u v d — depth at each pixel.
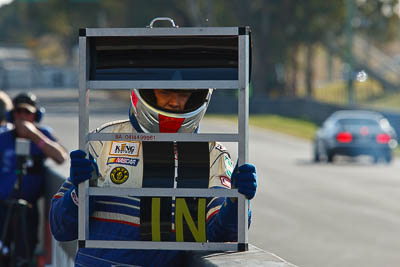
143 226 11.27
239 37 10.72
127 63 10.98
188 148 11.19
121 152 11.54
